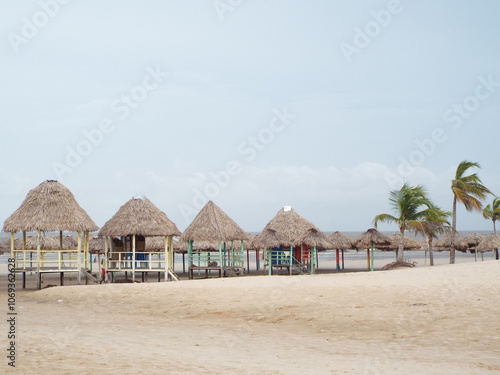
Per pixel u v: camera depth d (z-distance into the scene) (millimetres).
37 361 10477
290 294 20688
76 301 22109
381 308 17969
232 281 24906
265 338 14773
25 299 23828
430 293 19703
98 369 9906
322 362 11445
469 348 13133
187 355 11859
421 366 11094
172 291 22562
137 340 13945
